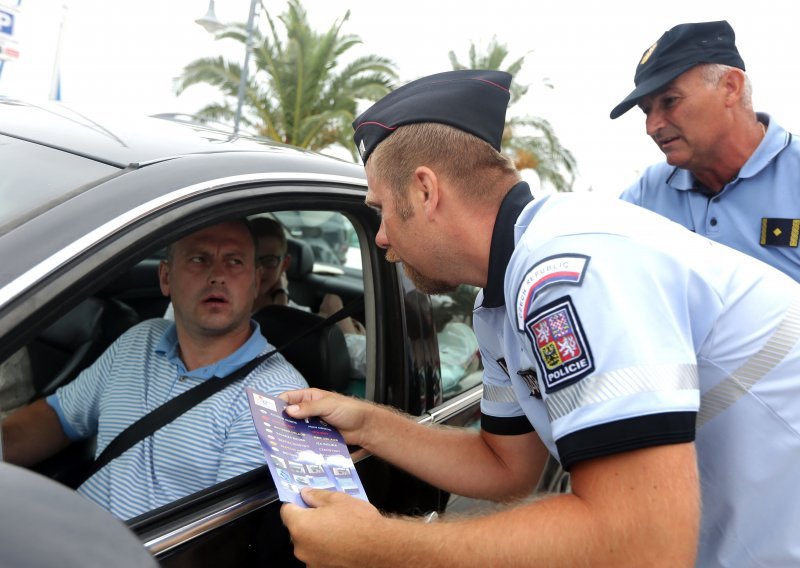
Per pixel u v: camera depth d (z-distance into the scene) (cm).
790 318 106
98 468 147
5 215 102
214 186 120
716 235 214
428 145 111
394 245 121
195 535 110
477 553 93
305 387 161
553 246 97
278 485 111
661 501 85
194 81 1645
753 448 107
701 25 196
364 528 103
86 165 116
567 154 2050
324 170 152
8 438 159
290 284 262
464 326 204
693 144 202
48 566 56
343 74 1770
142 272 217
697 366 103
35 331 89
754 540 112
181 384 154
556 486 203
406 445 143
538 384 109
